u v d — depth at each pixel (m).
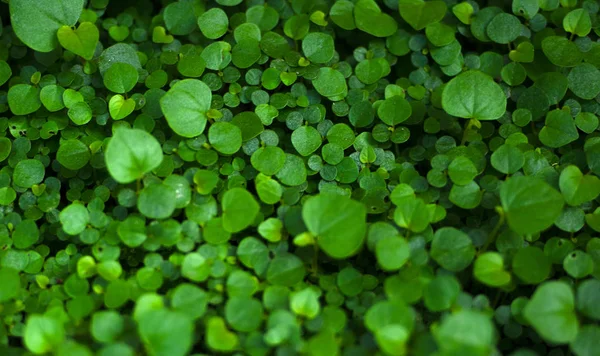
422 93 0.38
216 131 0.35
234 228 0.33
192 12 0.39
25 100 0.36
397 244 0.31
